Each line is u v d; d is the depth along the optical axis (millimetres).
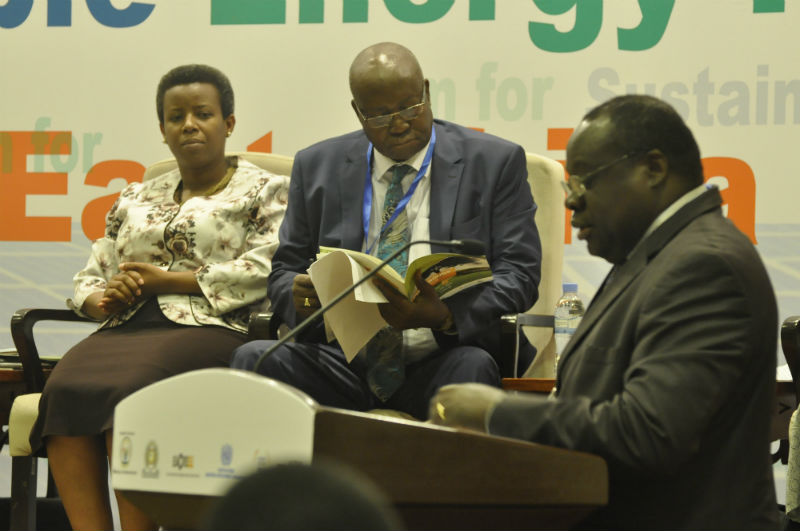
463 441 2191
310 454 2012
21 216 7633
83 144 7629
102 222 7594
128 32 7613
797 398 5211
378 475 2096
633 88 7020
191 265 5902
